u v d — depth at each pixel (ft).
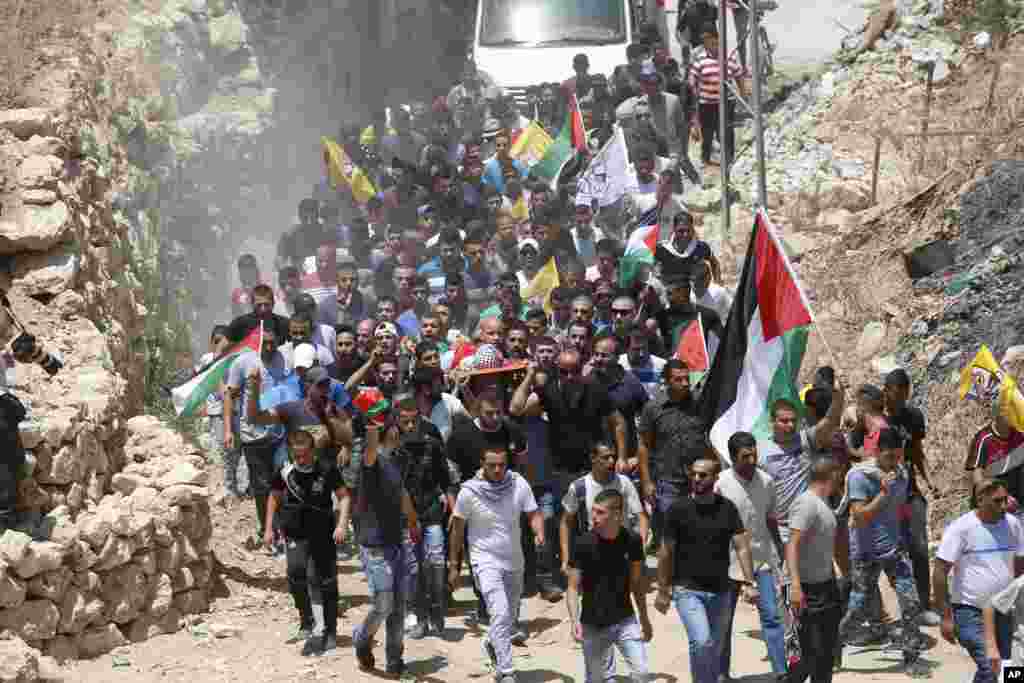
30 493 82.17
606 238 126.11
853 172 156.04
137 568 83.61
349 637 85.97
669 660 83.87
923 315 124.06
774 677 79.10
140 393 114.52
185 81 158.10
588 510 80.64
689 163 164.66
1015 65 163.43
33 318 97.55
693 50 183.42
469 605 94.07
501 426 88.28
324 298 118.83
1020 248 123.34
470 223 128.57
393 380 94.58
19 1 133.49
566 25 191.93
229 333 100.07
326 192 151.12
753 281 86.74
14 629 74.79
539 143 157.99
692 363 99.81
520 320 102.06
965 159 145.89
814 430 82.99
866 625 84.74
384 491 78.18
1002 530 70.33
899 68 171.42
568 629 88.38
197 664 79.56
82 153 112.78
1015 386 82.74
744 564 70.79
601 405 91.91
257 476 98.32
